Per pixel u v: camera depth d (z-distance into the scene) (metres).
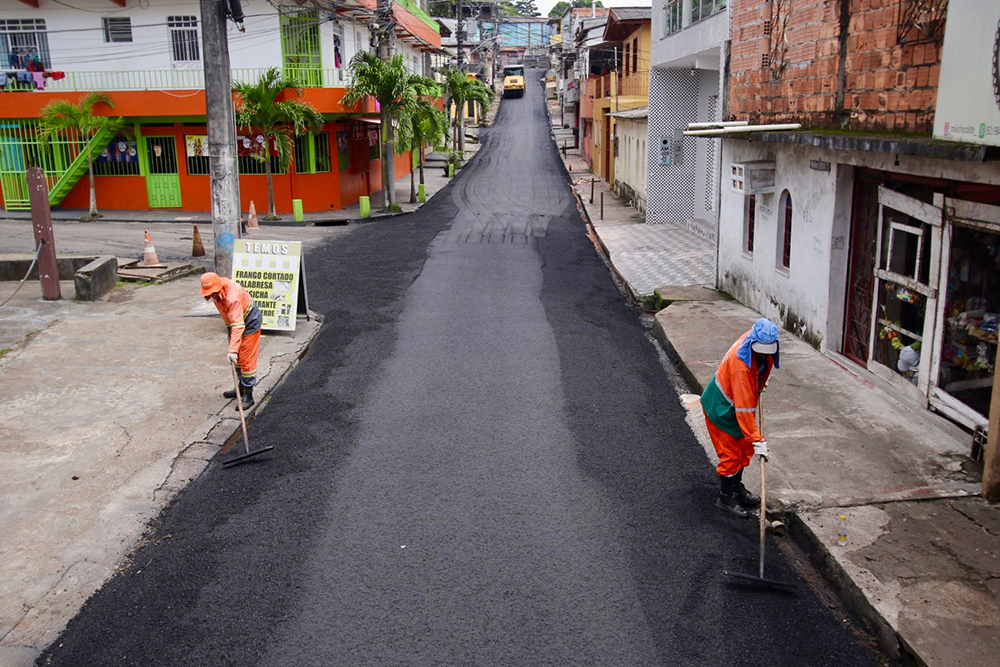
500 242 20.95
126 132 26.98
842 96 9.28
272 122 24.66
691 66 22.83
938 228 7.39
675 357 10.39
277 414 8.74
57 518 6.35
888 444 7.20
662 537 6.06
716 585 5.45
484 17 94.50
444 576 5.58
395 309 13.55
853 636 4.91
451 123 48.16
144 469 7.23
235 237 12.79
